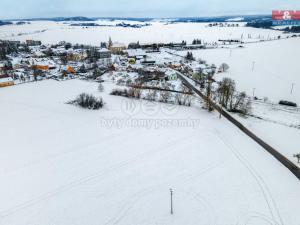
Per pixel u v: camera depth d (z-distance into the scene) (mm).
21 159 62312
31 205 47000
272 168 58125
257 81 141875
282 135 76312
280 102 108688
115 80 146375
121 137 74000
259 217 43750
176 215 44375
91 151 66188
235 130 79000
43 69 175250
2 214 44844
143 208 46156
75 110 95625
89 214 44875
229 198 48438
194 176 55469
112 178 55000
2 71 167375
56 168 58688
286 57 196500
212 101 103562
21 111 95062
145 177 55250
